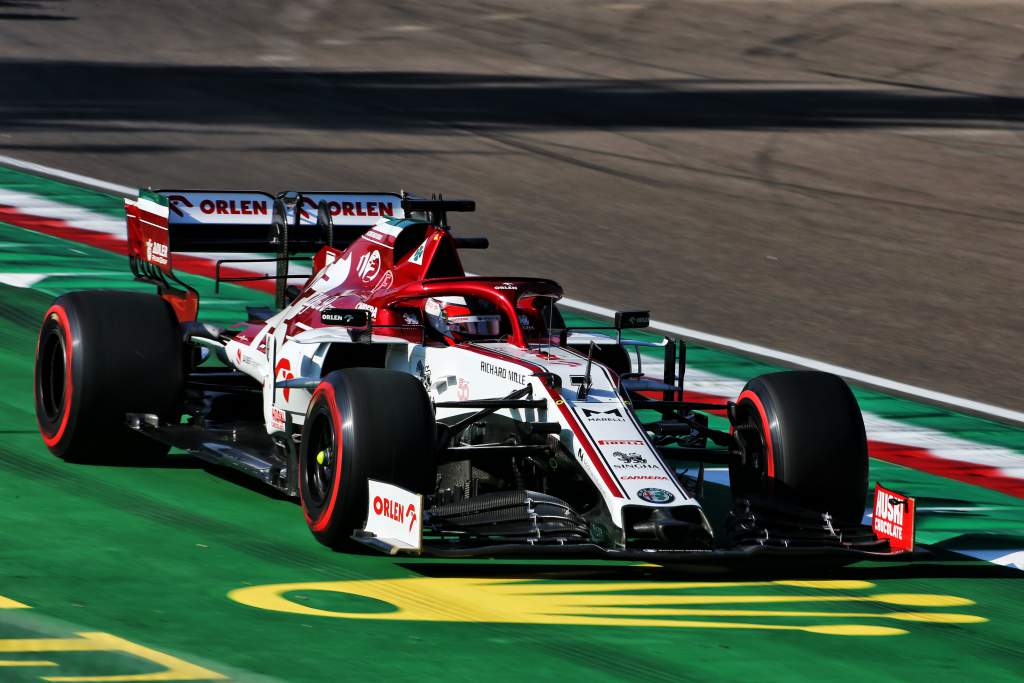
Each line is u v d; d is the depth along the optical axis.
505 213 68.56
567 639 22.28
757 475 28.02
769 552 24.47
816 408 27.17
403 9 145.50
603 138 90.25
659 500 24.08
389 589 24.16
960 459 37.47
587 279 57.12
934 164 87.50
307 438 26.09
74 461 31.31
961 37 138.62
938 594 26.16
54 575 23.91
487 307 29.38
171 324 31.23
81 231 58.91
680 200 74.00
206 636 21.48
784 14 147.88
